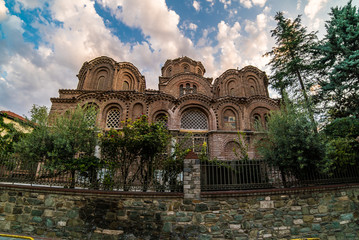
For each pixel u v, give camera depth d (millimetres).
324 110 15102
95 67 20547
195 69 27797
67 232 6445
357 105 13531
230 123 17516
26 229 6621
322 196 7512
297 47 17156
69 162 7238
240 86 22031
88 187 7051
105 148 7797
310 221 7109
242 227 6551
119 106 16469
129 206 6527
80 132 7930
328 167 7621
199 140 16641
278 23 18344
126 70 22234
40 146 7332
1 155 7734
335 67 13625
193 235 6320
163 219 6426
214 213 6547
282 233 6770
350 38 13500
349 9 14297
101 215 6500
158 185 6977
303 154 7500
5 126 12047
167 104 16844
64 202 6715
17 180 7277
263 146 8812
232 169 7492
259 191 6906
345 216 7582
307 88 16000
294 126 7668
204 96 17375
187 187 6691
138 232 6305
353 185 8047
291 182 7543
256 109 18281
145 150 7566
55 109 15867
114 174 7355
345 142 9344
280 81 17641
